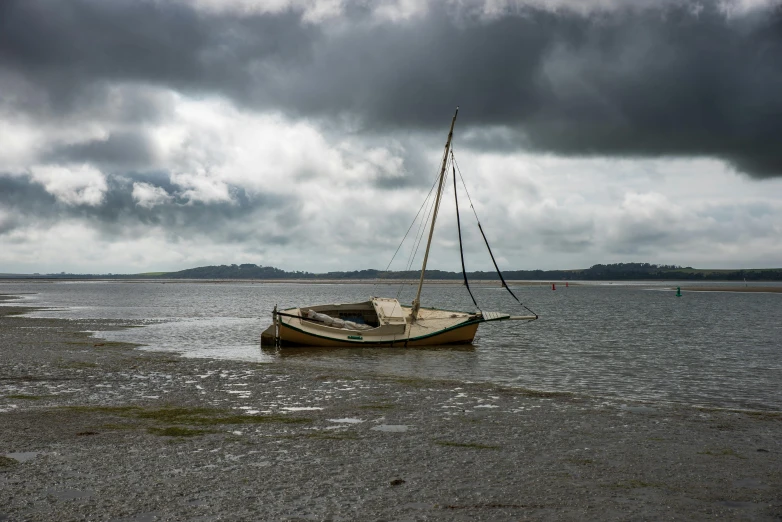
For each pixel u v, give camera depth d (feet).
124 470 32.40
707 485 31.30
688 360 91.76
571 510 27.48
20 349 89.71
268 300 330.95
